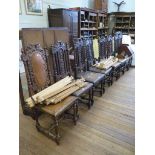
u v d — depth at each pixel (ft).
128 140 6.06
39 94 5.91
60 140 6.04
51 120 7.25
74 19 15.84
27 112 7.11
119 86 11.25
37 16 14.56
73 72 8.87
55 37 8.13
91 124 7.00
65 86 6.82
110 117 7.54
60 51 7.59
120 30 22.56
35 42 6.97
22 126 6.84
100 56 11.09
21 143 5.90
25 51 6.01
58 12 14.44
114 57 12.59
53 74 7.36
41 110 5.68
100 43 11.00
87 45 9.55
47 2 15.34
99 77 8.62
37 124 6.41
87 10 17.89
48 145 5.81
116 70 12.12
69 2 18.17
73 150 5.60
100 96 9.69
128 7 22.67
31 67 6.08
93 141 6.01
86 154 5.43
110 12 23.27
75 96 6.48
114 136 6.27
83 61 9.25
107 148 5.68
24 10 13.38
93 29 19.79
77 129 6.67
